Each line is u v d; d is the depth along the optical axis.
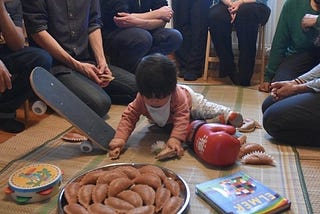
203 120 1.45
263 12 2.40
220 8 2.49
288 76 1.85
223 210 0.95
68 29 1.88
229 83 2.53
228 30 2.48
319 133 1.39
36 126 1.67
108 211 0.89
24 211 1.00
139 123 1.67
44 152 1.38
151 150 1.37
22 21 1.74
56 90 1.35
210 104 1.50
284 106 1.42
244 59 2.41
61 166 1.26
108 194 0.98
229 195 1.01
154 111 1.37
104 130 1.40
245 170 1.22
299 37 2.02
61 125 1.68
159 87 1.24
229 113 1.49
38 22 1.77
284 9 2.06
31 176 1.07
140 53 2.15
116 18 2.18
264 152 1.33
